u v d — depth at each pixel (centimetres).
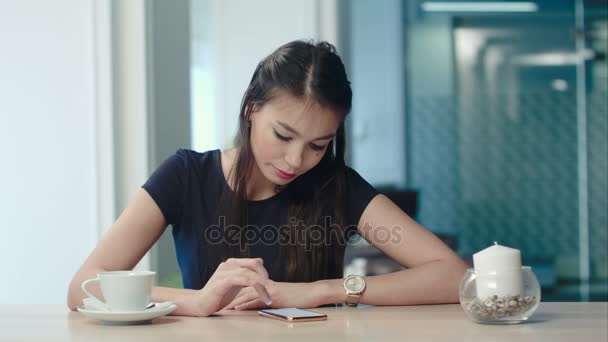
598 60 372
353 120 390
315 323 118
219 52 457
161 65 264
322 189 174
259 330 110
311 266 173
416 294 146
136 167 249
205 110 505
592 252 377
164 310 121
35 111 254
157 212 165
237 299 142
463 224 387
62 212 253
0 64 255
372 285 145
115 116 248
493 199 385
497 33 380
